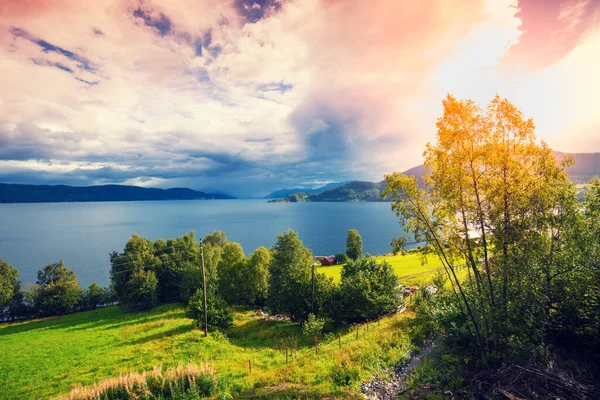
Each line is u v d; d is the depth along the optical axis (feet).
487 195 55.06
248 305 212.23
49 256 546.26
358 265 150.20
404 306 129.49
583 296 56.39
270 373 70.54
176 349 104.22
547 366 49.03
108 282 376.27
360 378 61.57
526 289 55.93
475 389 48.88
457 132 54.85
